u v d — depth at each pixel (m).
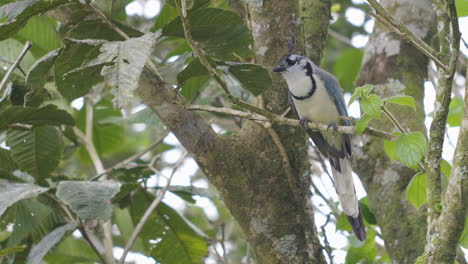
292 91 9.80
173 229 10.34
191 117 8.38
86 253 10.45
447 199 5.87
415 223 9.16
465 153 5.78
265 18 9.40
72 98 7.87
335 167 10.32
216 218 13.98
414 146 6.30
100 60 6.25
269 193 8.36
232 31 7.45
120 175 10.30
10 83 9.12
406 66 10.54
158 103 8.27
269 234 8.20
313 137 10.78
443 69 6.30
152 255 10.46
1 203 8.18
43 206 9.71
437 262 5.88
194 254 10.45
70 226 9.27
